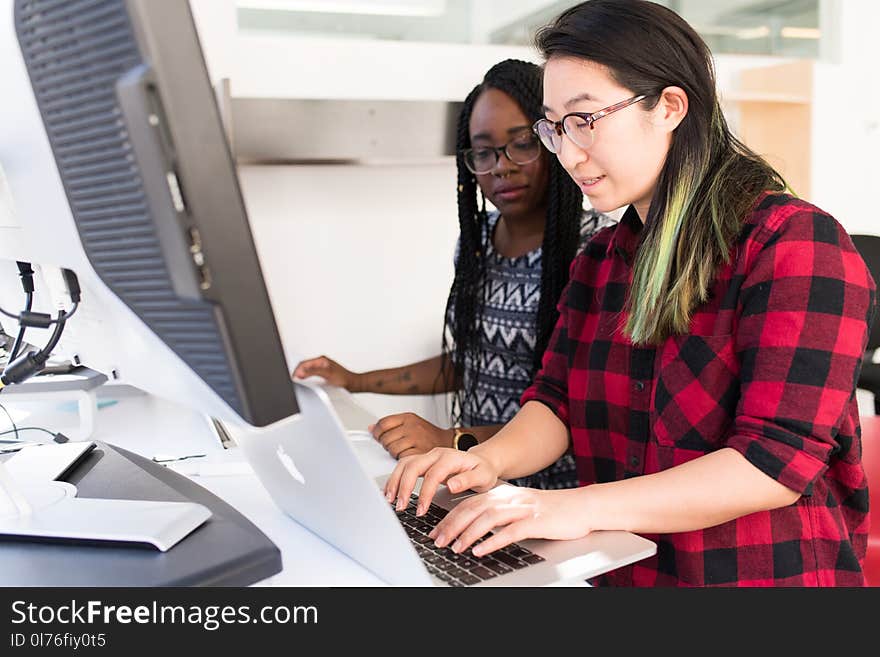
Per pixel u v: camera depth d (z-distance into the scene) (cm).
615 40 93
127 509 76
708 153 98
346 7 203
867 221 278
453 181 223
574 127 96
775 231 92
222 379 54
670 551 98
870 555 119
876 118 271
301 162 190
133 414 144
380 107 196
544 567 73
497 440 111
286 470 77
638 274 100
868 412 262
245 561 68
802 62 229
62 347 85
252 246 51
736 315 95
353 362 221
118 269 57
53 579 65
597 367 111
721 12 246
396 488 92
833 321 87
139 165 49
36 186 63
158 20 46
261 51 196
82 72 51
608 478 113
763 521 95
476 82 216
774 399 87
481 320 170
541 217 164
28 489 82
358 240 216
